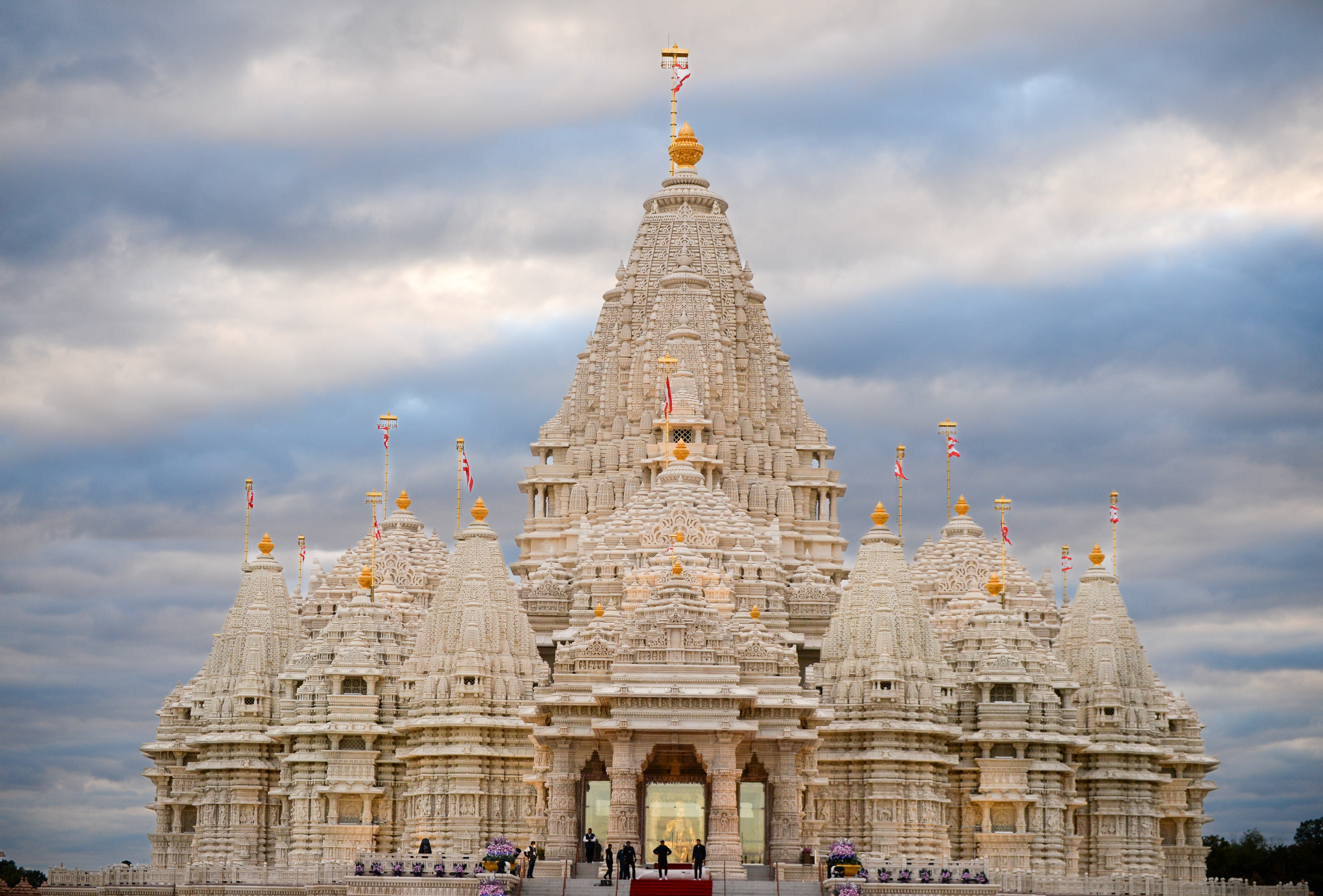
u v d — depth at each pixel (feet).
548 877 399.44
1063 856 493.36
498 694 487.61
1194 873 565.53
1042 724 498.69
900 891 375.45
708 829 402.31
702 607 418.92
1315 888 583.99
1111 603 547.90
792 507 604.49
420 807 479.41
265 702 531.50
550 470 618.03
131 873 425.28
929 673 496.64
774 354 640.17
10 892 433.48
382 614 519.60
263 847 522.47
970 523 598.34
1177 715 562.66
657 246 636.07
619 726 401.49
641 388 602.44
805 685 497.05
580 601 532.73
